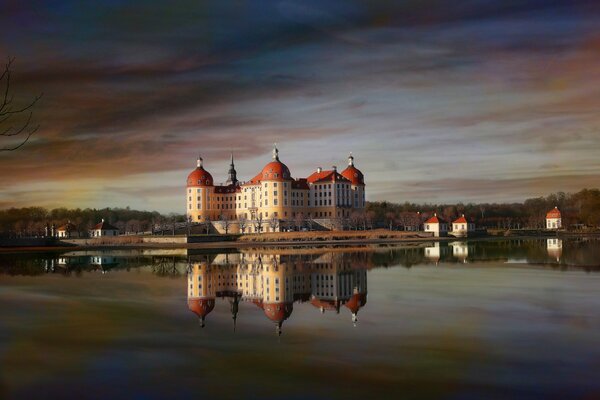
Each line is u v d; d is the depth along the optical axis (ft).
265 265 390.42
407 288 251.60
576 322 169.37
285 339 153.38
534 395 109.09
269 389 114.21
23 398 111.55
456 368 125.18
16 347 147.54
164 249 613.11
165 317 188.03
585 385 113.80
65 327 171.42
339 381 118.01
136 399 110.11
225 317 187.42
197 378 121.19
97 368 128.88
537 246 561.43
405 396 109.50
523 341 147.02
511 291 234.58
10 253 562.66
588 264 349.20
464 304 204.13
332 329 164.76
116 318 186.09
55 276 326.85
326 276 312.71
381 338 152.56
